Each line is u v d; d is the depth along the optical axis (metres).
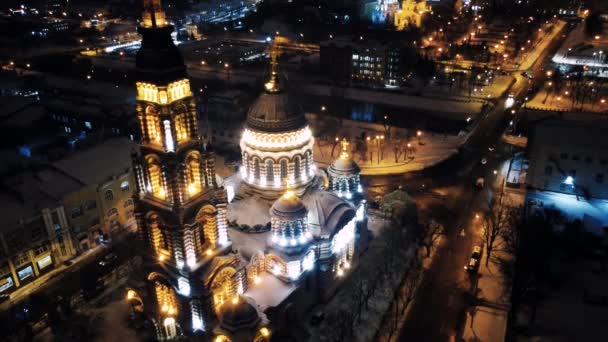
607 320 81.56
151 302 77.81
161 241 72.75
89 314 83.44
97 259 103.19
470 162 142.25
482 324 82.44
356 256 98.00
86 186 103.12
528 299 87.38
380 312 85.44
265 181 91.56
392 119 176.00
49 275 98.50
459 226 110.56
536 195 119.75
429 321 83.81
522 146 149.25
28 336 79.75
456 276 94.44
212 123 178.75
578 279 91.88
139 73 62.03
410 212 105.31
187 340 73.44
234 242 82.44
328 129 169.00
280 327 78.31
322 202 89.69
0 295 91.12
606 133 116.38
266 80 95.69
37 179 103.38
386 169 139.50
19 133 154.75
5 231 90.44
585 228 105.38
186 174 66.19
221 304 74.69
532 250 91.69
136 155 68.25
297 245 81.50
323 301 88.12
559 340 77.81
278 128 88.00
